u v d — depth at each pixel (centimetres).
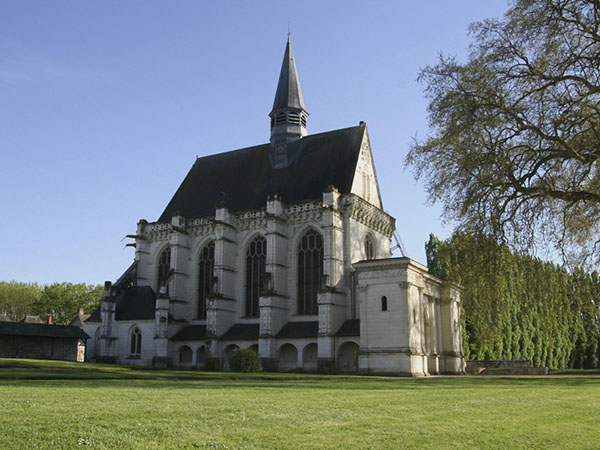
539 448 1256
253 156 8900
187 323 8031
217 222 7712
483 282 4288
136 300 8206
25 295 15950
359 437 1303
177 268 8050
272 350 6881
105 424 1373
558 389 3212
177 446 1150
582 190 3878
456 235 4300
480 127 4000
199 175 9294
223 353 7344
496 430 1472
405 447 1206
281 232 7406
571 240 4091
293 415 1645
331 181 7700
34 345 7612
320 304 6625
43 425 1338
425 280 6500
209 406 1841
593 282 3919
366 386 3366
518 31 3922
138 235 8625
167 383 3269
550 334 4459
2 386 2641
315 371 6731
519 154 4009
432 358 6438
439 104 4225
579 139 3906
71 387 2691
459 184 4184
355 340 6419
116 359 7950
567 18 3875
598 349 10294
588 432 1509
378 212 7906
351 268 7038
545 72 3972
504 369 6825
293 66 8938
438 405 2069
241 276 7806
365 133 8019
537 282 4028
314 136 8431
